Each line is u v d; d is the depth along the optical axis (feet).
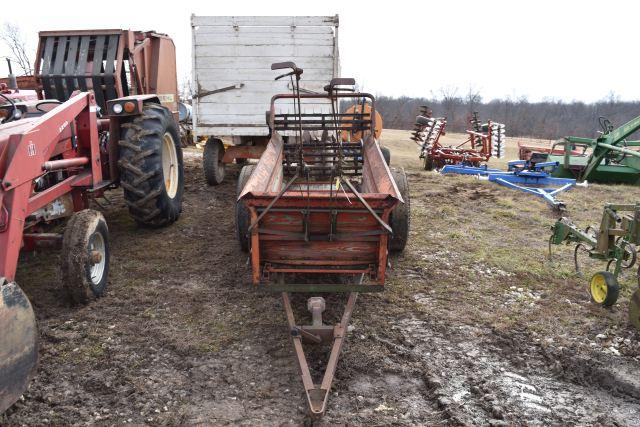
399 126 169.27
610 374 10.37
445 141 87.40
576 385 10.16
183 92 63.52
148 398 9.34
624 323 12.53
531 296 14.10
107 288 13.91
